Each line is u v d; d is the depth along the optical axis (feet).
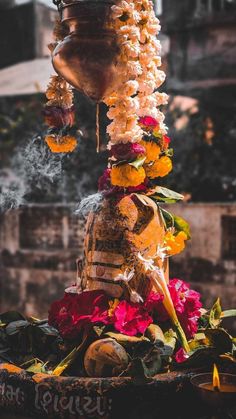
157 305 6.47
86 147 23.36
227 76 22.77
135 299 6.32
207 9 22.97
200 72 23.17
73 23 6.15
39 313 22.31
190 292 6.92
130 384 5.74
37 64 26.53
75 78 6.15
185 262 19.52
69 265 21.67
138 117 6.51
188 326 6.65
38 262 22.31
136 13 6.17
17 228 22.71
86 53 5.96
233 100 22.88
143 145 6.46
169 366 6.21
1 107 25.38
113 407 5.76
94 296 6.40
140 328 6.18
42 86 23.93
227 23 22.54
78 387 5.79
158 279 6.42
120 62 6.06
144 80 6.46
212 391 5.48
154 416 5.83
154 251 6.57
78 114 23.26
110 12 6.06
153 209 6.58
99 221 6.55
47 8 27.58
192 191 23.35
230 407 5.55
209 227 19.15
